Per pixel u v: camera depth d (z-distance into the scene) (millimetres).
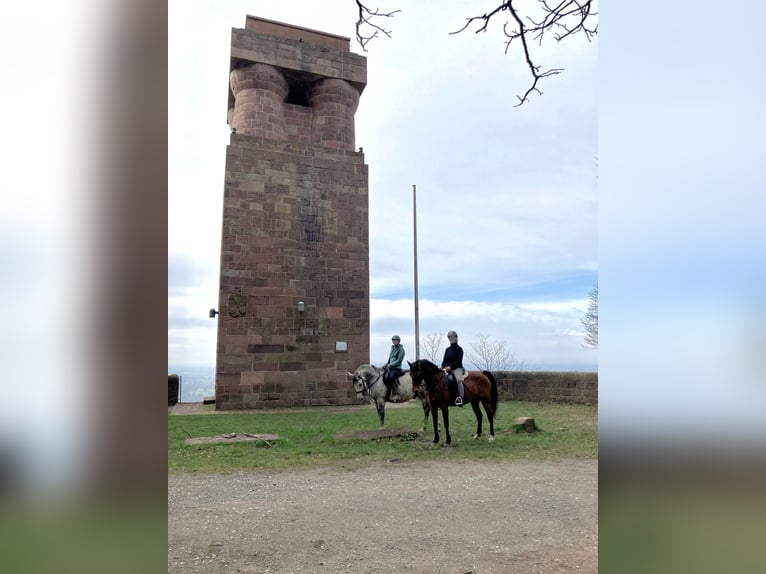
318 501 5945
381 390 10961
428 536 4691
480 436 10047
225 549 4371
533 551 4340
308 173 16609
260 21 17609
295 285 15945
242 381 14953
